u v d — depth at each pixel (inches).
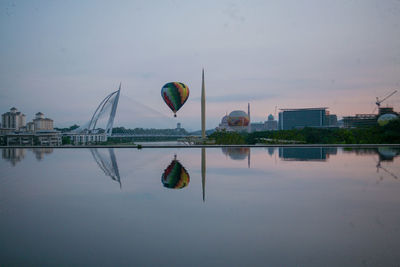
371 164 850.1
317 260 239.8
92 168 788.6
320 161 925.8
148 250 258.4
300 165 829.8
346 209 383.2
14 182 589.9
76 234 297.1
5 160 1010.1
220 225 322.0
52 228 315.0
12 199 445.1
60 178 634.8
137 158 1046.4
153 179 609.6
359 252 253.8
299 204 408.2
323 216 353.7
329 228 312.3
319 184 550.6
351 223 327.9
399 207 393.4
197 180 594.2
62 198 448.8
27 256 247.8
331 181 581.9
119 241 279.0
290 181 582.6
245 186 531.5
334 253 252.5
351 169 746.8
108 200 433.4
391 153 1205.1
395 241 277.1
